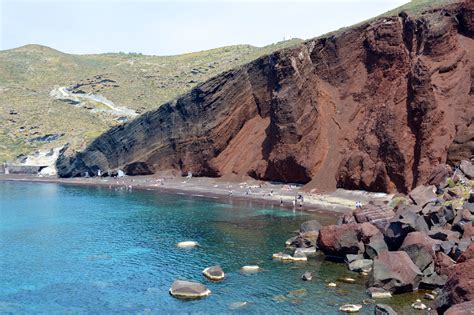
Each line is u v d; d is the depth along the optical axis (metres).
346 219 46.78
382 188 68.56
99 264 42.28
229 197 83.44
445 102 69.00
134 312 30.62
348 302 30.88
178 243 49.56
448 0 82.31
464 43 74.06
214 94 105.38
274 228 55.50
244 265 40.66
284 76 87.81
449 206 38.53
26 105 191.75
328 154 80.75
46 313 30.86
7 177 142.88
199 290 33.62
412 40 77.75
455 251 33.75
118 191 103.31
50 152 157.75
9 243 51.19
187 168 109.69
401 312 28.55
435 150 64.75
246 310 30.33
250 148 97.56
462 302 24.69
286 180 86.00
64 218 68.00
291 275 37.22
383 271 32.59
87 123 179.75
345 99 84.94
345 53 86.88
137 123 124.62
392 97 74.50
